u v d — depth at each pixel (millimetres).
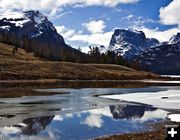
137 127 30969
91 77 152500
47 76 135625
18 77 125375
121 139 24672
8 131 28000
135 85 112562
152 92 77375
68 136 26594
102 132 28516
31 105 47281
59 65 151875
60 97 60875
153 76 188000
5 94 63719
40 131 28391
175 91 81312
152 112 42188
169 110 44281
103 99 59250
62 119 35562
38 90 77000
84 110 43531
